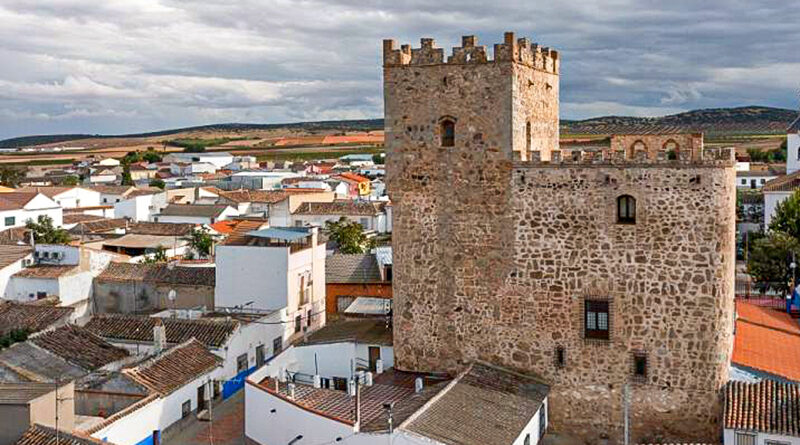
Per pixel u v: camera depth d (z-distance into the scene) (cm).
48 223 11200
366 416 4038
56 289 7212
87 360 5188
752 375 4350
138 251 10588
